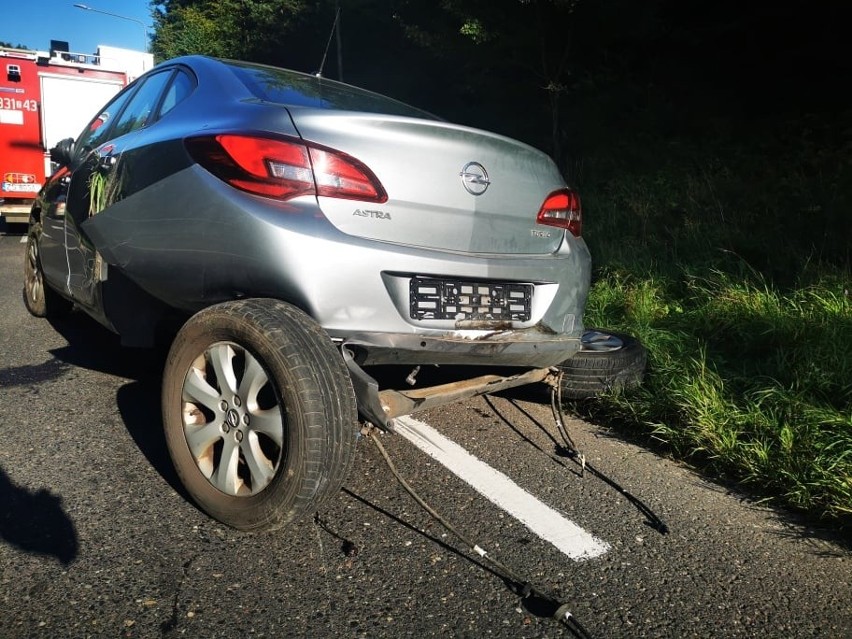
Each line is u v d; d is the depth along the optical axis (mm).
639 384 4289
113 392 4207
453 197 2945
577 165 10422
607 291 6363
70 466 3234
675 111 10867
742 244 6938
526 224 3236
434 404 2986
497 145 3143
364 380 2615
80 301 4113
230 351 2688
